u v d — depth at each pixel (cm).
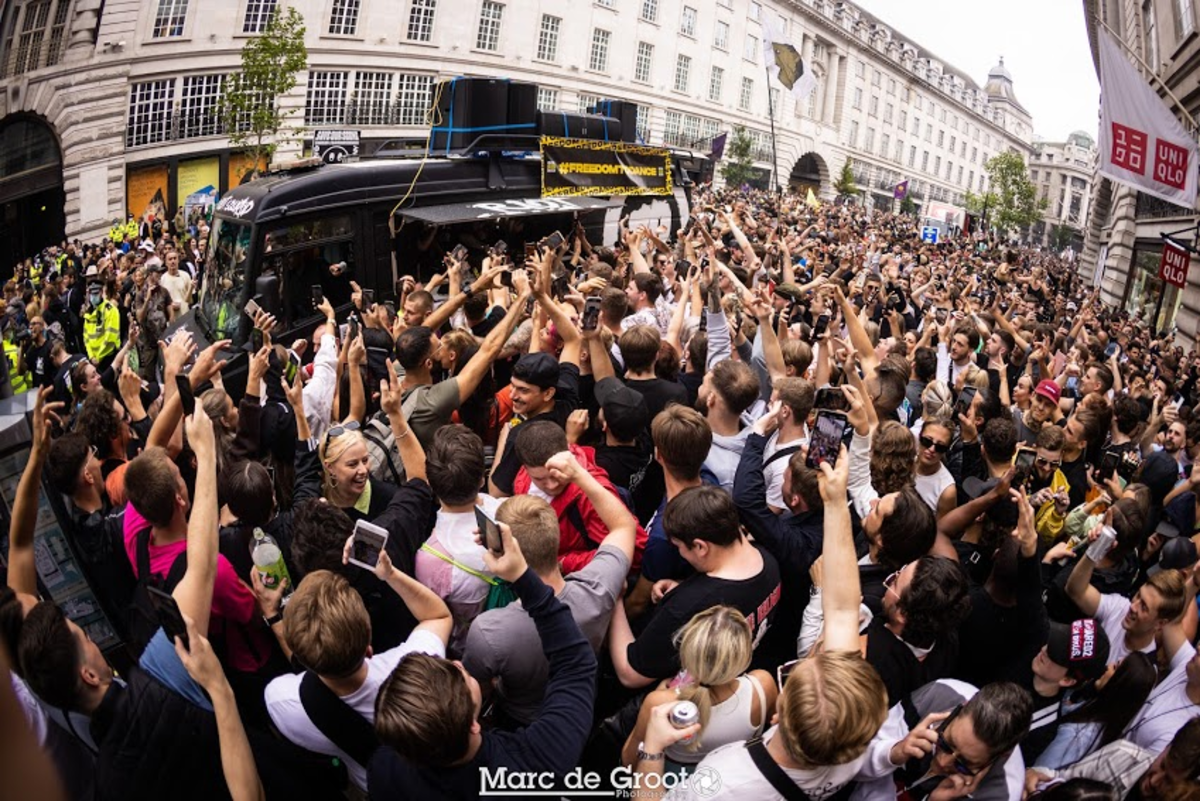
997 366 782
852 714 222
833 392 414
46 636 242
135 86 2558
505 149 1043
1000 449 474
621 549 314
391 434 439
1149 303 2269
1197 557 431
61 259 1434
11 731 51
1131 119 1170
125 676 341
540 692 295
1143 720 326
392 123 3125
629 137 1319
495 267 656
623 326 668
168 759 254
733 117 5156
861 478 416
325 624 242
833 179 6662
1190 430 661
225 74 2723
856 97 6881
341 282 886
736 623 257
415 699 219
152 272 1032
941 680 293
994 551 371
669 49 4444
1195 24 1614
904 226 4181
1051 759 310
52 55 2423
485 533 261
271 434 468
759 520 343
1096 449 614
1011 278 2205
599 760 315
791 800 237
